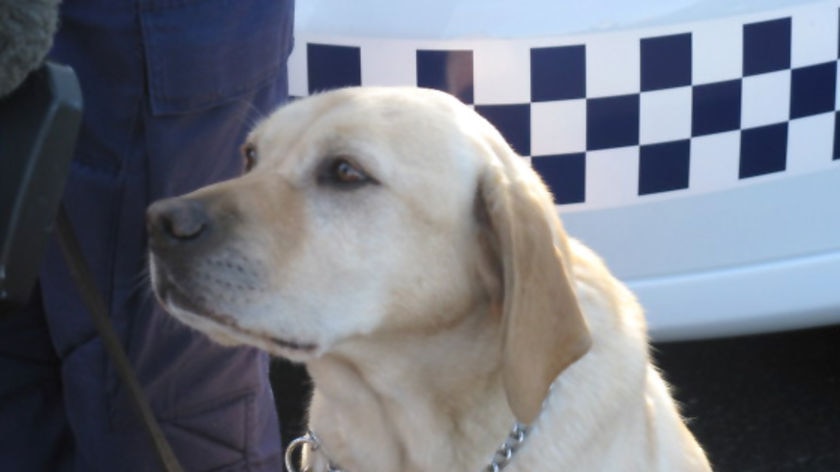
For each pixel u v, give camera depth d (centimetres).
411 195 306
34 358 380
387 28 459
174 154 353
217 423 392
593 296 340
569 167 468
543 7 454
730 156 478
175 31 335
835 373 602
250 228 297
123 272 362
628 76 460
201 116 354
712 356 618
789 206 493
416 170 307
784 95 477
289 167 312
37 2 229
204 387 383
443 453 335
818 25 473
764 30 466
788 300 508
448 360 324
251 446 405
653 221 482
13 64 229
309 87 470
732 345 627
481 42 455
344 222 305
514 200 306
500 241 305
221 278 293
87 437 378
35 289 368
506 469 329
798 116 481
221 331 302
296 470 546
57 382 387
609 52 457
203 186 367
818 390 589
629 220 480
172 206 291
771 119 478
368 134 305
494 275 316
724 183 482
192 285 293
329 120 313
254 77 361
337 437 354
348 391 339
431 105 320
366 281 308
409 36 458
